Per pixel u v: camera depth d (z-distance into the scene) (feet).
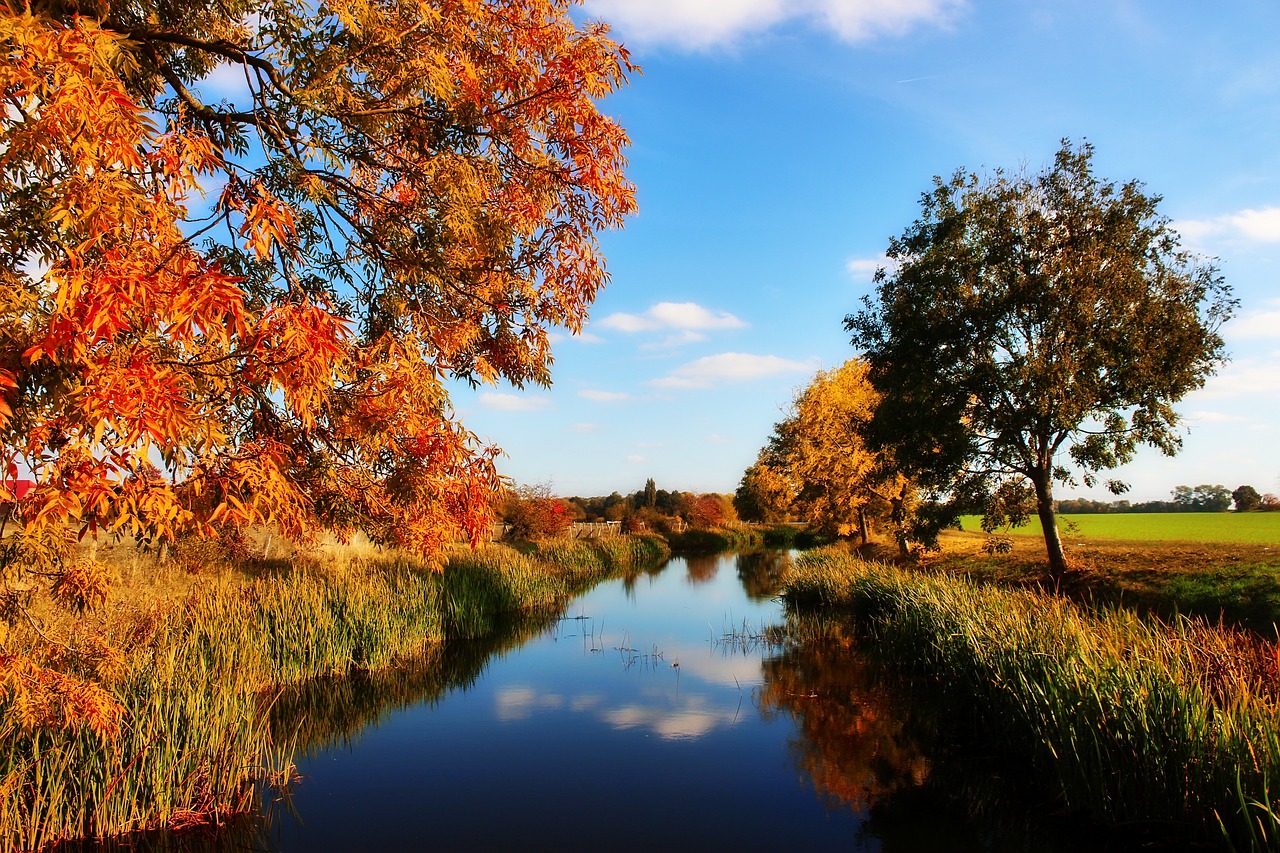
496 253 18.13
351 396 14.96
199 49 17.04
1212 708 19.16
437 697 37.40
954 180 56.49
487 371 18.61
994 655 28.94
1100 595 48.55
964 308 52.95
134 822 21.09
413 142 18.04
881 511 95.14
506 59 17.78
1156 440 49.37
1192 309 48.60
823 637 51.29
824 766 27.37
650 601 72.84
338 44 16.21
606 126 18.19
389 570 56.80
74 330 8.87
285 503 11.94
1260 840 16.35
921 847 20.56
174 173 11.05
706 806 23.95
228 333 9.91
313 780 26.17
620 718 33.76
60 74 9.59
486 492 16.11
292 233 15.99
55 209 9.73
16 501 10.35
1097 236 50.70
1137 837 19.58
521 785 25.71
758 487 161.38
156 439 9.07
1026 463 54.08
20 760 20.36
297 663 38.34
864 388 91.91
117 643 28.04
